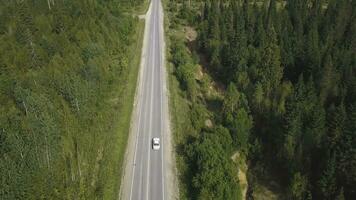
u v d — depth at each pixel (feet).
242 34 422.82
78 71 297.33
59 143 225.56
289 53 389.60
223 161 235.20
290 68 385.70
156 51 444.14
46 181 195.31
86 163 240.12
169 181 240.73
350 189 228.63
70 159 225.97
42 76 259.60
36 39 300.20
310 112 265.95
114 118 298.35
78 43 333.83
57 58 285.43
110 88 335.88
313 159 249.75
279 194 256.11
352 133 234.79
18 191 180.45
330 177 225.76
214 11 521.24
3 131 199.21
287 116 263.29
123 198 226.79
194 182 226.58
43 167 201.26
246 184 265.34
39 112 222.69
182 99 343.46
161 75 382.83
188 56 431.02
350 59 379.76
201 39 465.88
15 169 184.34
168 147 272.10
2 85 232.94
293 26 508.53
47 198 191.52
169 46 463.01
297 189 233.55
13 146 194.39
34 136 205.57
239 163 276.21
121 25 457.27
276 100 296.10
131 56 423.23
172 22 556.51
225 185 219.41
